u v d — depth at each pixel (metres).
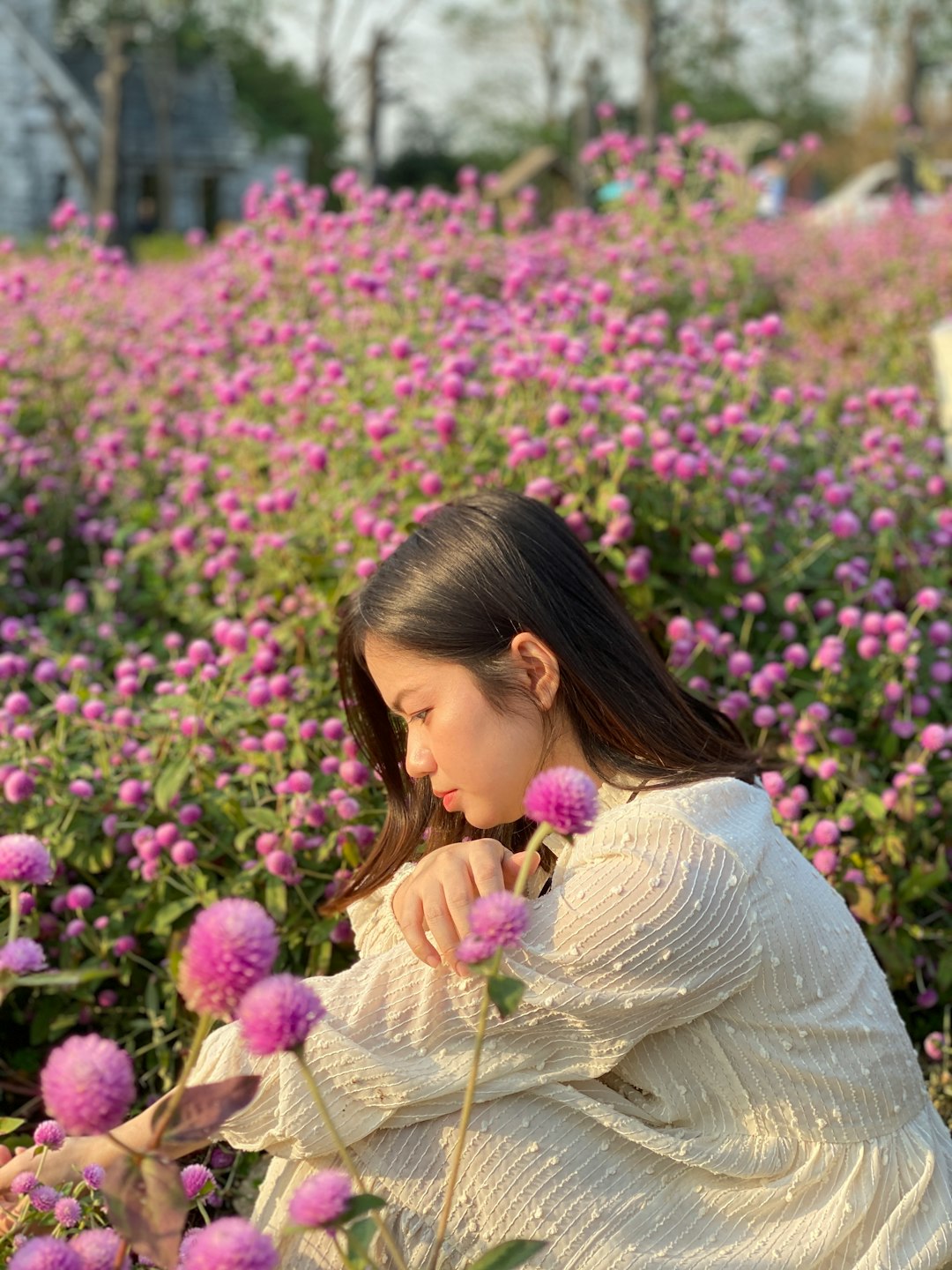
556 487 2.97
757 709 2.71
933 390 5.96
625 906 1.43
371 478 3.28
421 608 1.59
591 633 1.62
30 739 2.54
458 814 1.86
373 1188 1.48
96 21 37.69
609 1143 1.50
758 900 1.50
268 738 2.48
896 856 2.53
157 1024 2.31
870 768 2.73
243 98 41.62
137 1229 1.14
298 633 2.98
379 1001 1.48
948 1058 2.37
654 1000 1.44
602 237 6.39
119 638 3.42
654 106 27.44
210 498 3.84
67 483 4.06
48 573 3.96
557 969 1.43
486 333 3.84
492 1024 1.46
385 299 4.10
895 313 7.36
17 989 2.45
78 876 2.56
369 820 2.47
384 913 1.64
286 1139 1.46
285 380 4.01
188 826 2.46
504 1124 1.47
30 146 31.00
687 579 3.02
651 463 3.03
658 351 3.89
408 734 1.74
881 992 1.60
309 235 4.99
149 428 4.34
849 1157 1.51
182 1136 1.18
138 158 36.47
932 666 2.88
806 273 8.56
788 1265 1.46
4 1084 2.34
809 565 3.12
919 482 3.67
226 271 5.25
